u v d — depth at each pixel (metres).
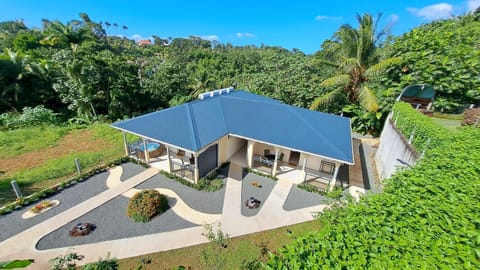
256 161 15.34
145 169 13.90
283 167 14.84
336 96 21.86
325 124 14.90
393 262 2.92
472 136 8.05
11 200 10.55
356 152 17.78
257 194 12.02
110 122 26.06
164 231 9.20
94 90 26.22
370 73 19.09
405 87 17.75
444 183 4.76
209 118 14.80
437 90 16.94
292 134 13.51
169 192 11.80
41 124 22.06
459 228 3.42
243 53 68.62
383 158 14.64
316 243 3.46
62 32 30.78
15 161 14.74
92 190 11.66
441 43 16.98
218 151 14.16
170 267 7.63
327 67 23.83
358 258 3.06
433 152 7.35
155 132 12.90
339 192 11.02
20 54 27.64
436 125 10.32
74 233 8.70
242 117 15.32
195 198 11.44
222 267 7.69
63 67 24.14
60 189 11.50
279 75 27.23
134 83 28.77
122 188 11.93
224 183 12.88
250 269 6.87
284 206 11.16
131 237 8.81
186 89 38.66
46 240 8.47
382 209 4.18
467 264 2.71
